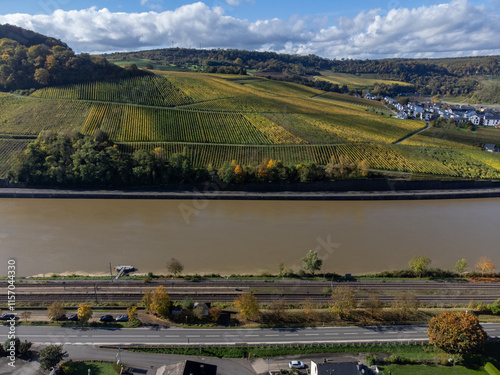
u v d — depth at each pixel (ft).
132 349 176.45
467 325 178.19
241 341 185.57
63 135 422.41
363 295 229.66
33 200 374.22
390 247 294.66
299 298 225.35
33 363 164.86
